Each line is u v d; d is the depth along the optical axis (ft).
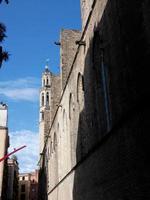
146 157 34.65
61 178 104.01
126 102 41.09
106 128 52.44
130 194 38.86
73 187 79.10
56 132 120.78
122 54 43.06
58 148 113.39
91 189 59.06
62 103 103.55
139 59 37.27
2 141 131.54
